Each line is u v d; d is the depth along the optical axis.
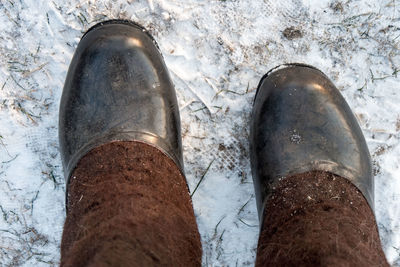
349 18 1.30
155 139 1.03
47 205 1.25
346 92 1.29
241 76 1.29
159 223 0.76
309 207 0.90
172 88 1.19
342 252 0.72
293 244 0.80
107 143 0.99
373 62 1.29
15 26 1.27
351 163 1.07
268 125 1.14
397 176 1.26
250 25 1.29
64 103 1.12
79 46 1.18
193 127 1.27
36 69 1.27
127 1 1.28
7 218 1.24
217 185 1.26
